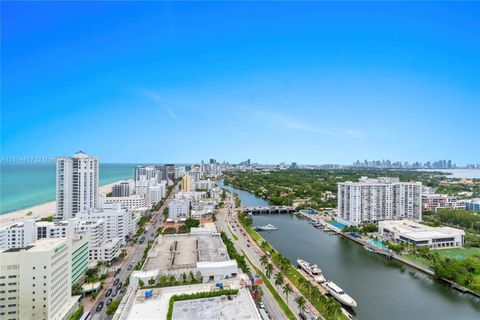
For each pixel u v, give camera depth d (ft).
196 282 553.23
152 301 480.23
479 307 601.21
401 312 579.07
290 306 577.84
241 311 448.24
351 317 554.05
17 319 487.20
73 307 550.36
